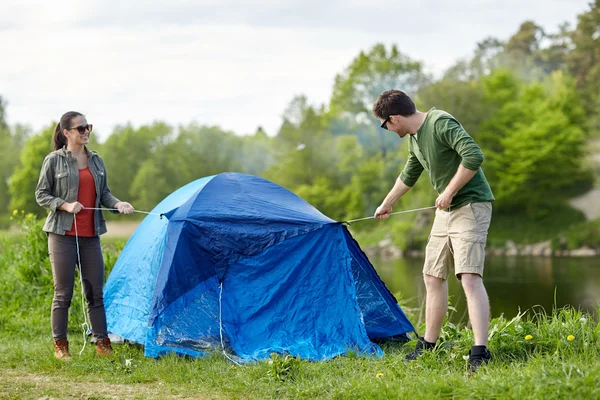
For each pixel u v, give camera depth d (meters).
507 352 6.20
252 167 91.81
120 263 8.33
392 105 6.24
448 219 6.09
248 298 7.30
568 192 58.16
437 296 6.39
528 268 35.31
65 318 7.00
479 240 5.92
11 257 11.52
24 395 5.54
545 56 92.62
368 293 7.90
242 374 6.10
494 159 57.25
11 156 97.25
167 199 8.60
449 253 6.29
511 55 88.88
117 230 48.28
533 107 58.19
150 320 6.89
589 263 38.16
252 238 7.30
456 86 59.66
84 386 5.90
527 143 55.47
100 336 7.10
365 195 62.78
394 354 6.86
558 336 6.37
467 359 5.86
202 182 8.11
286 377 5.93
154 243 7.62
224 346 7.17
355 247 7.65
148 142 91.88
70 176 6.90
